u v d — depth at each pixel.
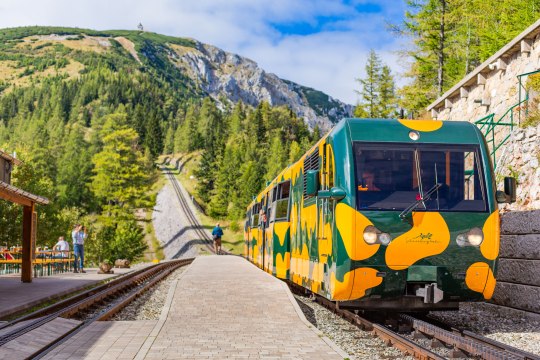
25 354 7.95
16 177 55.34
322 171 12.21
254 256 30.17
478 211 10.56
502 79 20.23
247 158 177.88
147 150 187.12
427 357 7.95
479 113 21.56
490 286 10.55
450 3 37.91
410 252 10.32
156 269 33.12
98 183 92.19
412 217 10.38
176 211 126.06
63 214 61.31
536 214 12.32
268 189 23.88
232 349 8.52
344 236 10.48
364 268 10.30
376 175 10.66
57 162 142.25
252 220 32.19
